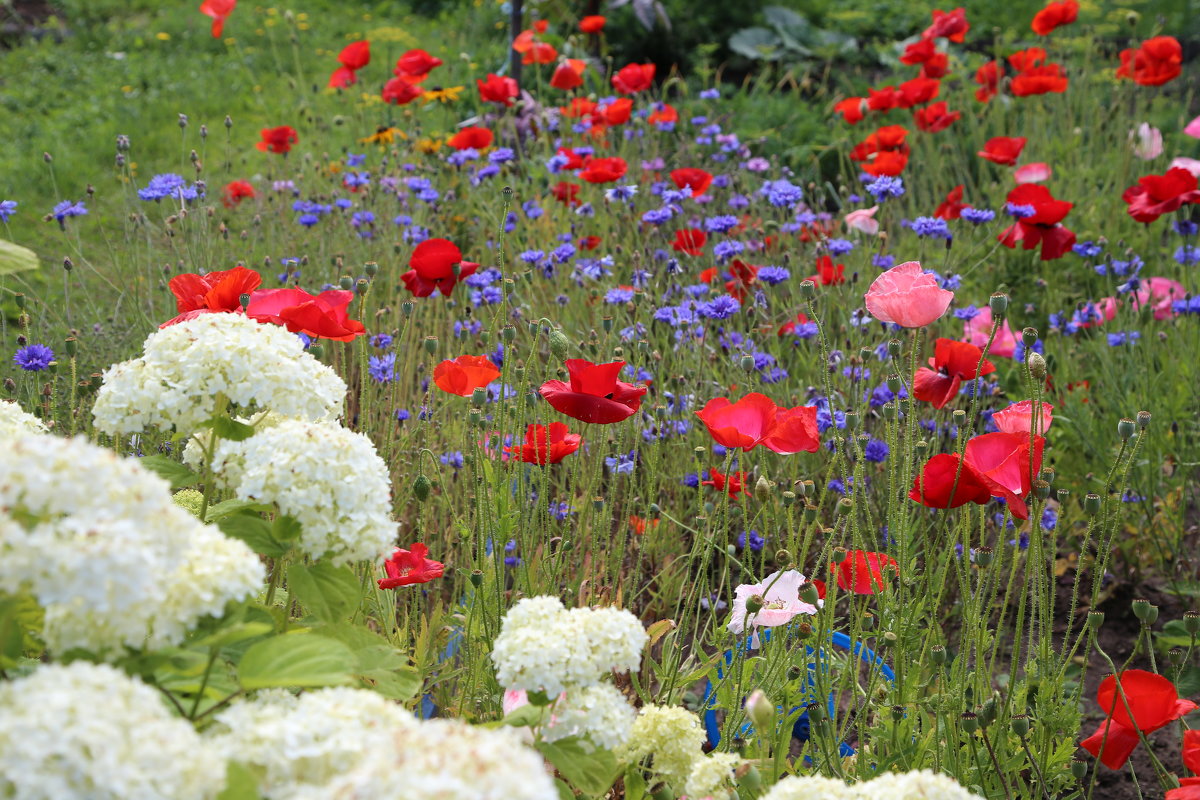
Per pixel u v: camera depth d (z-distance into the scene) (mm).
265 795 1354
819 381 4008
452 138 5441
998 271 5242
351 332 2531
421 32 11398
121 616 1387
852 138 7125
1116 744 2146
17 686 1215
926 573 2512
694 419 3660
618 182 4945
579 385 2391
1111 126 6488
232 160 7234
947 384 2627
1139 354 4273
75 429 2961
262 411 2088
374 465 1839
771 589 2211
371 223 4898
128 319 4156
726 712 2318
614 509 3646
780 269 3896
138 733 1202
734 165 6168
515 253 5078
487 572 2475
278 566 2039
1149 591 3561
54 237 5289
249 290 2572
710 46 8820
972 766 2367
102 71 10023
